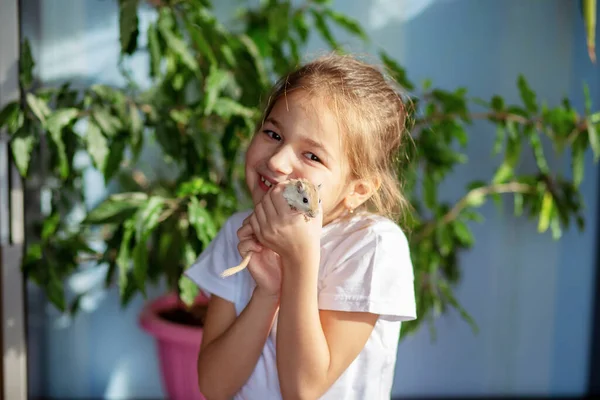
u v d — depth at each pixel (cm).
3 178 110
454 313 166
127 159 149
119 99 109
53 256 114
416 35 154
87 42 145
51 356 153
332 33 152
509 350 169
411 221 117
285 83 74
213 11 149
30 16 128
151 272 127
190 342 124
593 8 102
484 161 160
